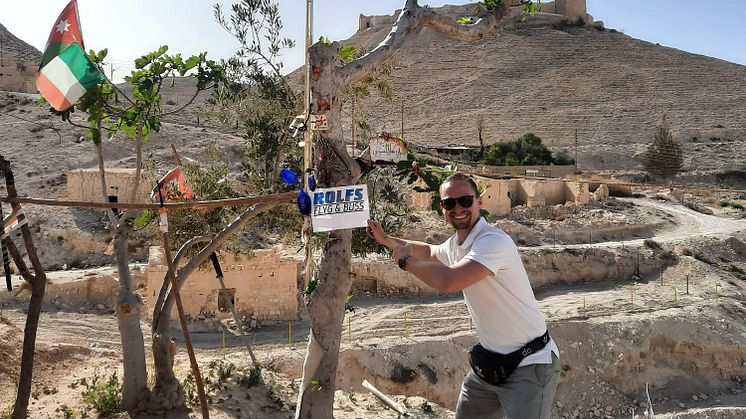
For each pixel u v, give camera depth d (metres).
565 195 54.91
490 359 5.14
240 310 27.50
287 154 13.97
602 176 70.31
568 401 26.50
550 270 38.59
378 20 175.88
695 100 122.75
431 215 43.06
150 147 54.09
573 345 28.36
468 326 28.73
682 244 44.38
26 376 7.27
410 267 5.02
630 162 90.81
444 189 5.25
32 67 71.75
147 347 21.52
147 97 10.13
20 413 7.21
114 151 52.81
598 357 28.14
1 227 6.98
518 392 5.02
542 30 158.12
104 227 36.56
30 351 7.28
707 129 107.94
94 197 38.28
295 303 28.11
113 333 24.62
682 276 39.59
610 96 124.19
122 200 37.72
